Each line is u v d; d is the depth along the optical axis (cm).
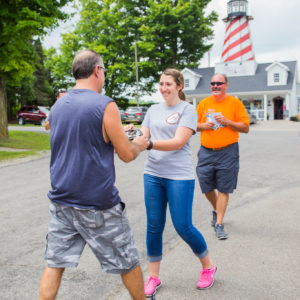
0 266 350
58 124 209
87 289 302
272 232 430
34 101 4456
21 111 3089
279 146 1372
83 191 204
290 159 1033
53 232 213
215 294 288
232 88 3994
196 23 4072
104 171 205
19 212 535
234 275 320
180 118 287
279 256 358
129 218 502
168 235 433
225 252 373
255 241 402
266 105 3697
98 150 204
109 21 4022
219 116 409
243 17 4628
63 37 4088
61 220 212
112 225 212
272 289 293
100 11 4116
